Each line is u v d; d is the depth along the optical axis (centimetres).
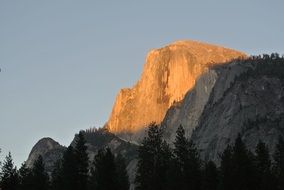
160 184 14350
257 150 15238
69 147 14988
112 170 14312
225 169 14038
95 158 15000
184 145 14938
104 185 14062
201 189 14425
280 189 14662
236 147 14338
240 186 13762
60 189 14525
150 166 14712
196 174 14462
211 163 15075
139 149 15000
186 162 14638
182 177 14250
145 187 14525
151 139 15012
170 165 14475
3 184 15300
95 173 14912
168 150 14975
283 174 14875
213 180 14612
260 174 14412
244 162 13975
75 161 14725
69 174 14525
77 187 14512
